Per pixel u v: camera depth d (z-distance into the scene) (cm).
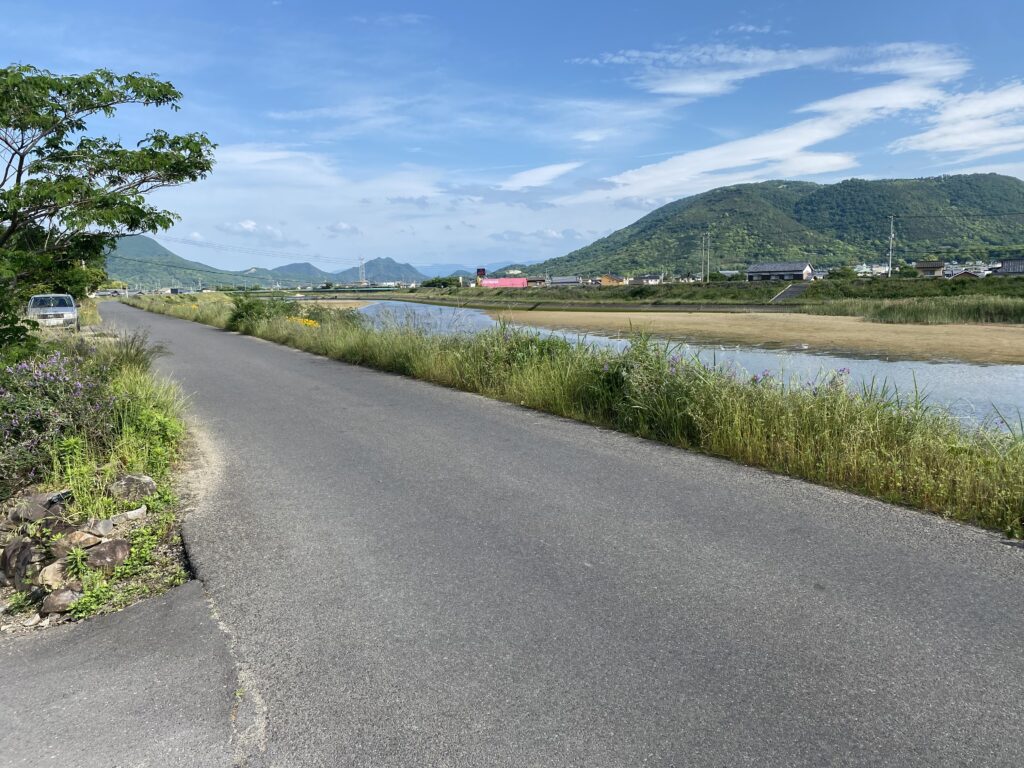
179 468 616
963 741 231
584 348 1041
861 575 363
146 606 355
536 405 906
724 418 659
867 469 525
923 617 316
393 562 396
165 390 858
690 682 268
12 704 271
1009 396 1305
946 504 471
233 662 296
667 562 385
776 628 309
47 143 770
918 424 605
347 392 1050
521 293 10425
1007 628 305
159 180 831
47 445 562
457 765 226
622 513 471
